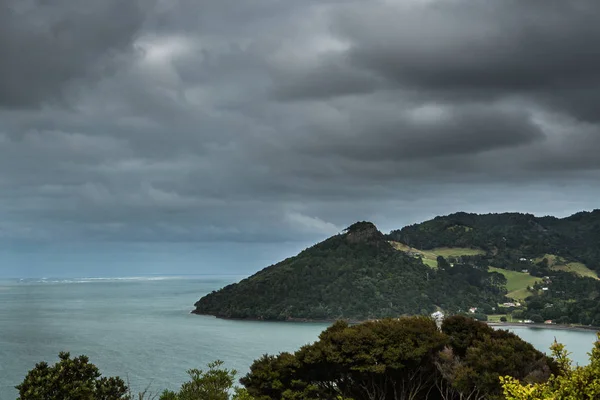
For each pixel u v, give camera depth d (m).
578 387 13.59
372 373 38.34
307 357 39.06
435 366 38.53
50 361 99.19
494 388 33.03
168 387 74.44
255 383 39.59
